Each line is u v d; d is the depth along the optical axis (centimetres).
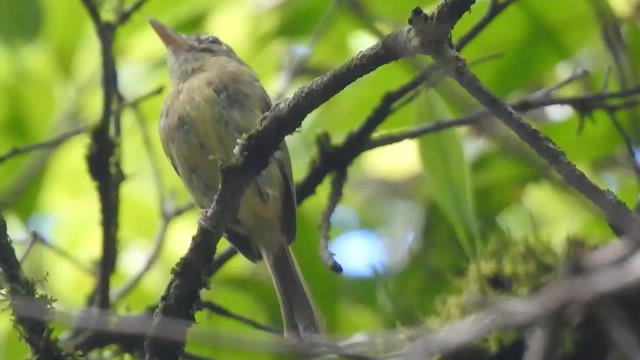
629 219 543
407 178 1220
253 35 1052
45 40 1047
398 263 1052
